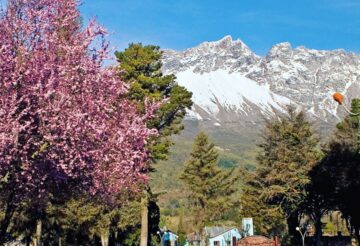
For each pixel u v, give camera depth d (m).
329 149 58.16
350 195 51.16
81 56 15.93
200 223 82.12
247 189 65.88
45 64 14.68
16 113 14.59
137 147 17.72
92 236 57.50
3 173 14.32
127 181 18.27
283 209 61.84
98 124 15.81
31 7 15.84
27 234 40.38
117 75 17.12
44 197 16.72
